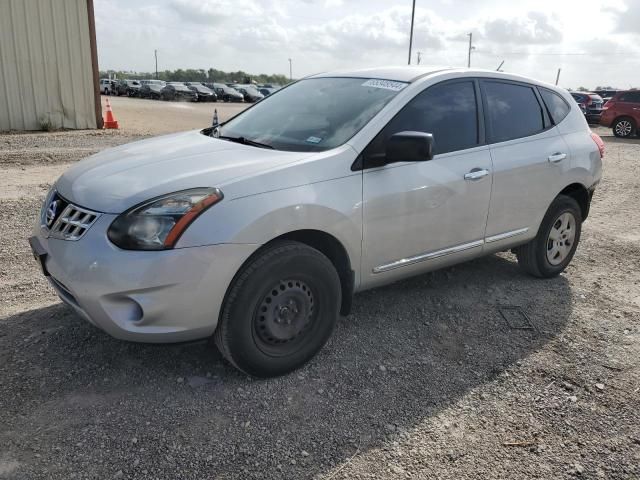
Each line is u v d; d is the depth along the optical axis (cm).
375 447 281
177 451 270
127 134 1533
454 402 321
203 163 326
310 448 278
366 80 417
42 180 846
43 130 1536
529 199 456
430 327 409
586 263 573
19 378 320
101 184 310
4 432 277
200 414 298
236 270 298
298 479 258
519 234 461
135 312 288
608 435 299
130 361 342
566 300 471
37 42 1490
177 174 308
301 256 320
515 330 412
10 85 1467
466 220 411
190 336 299
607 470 273
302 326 334
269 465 265
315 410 307
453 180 393
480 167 411
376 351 372
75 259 287
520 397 329
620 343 400
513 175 436
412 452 279
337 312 351
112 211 288
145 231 280
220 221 290
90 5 1562
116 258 278
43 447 268
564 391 338
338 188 335
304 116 396
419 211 376
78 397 306
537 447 287
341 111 384
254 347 317
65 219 306
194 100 4612
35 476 251
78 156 1090
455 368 357
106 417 292
